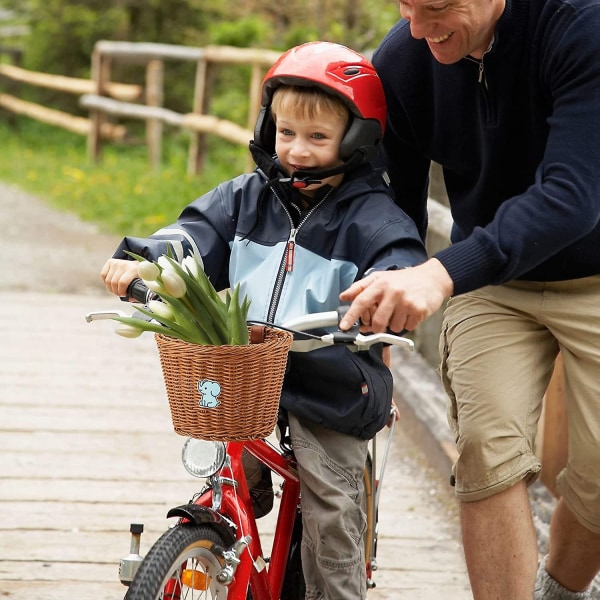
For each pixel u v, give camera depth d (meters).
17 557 5.02
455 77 3.66
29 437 6.62
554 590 4.32
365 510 3.92
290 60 3.52
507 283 3.86
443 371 4.05
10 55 25.91
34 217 14.41
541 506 5.55
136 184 15.96
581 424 3.83
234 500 3.34
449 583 5.07
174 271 3.03
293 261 3.53
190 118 15.62
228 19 22.56
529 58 3.44
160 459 6.41
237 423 3.01
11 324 9.14
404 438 7.09
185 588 4.14
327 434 3.56
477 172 3.80
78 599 4.66
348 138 3.48
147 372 8.12
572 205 3.16
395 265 3.25
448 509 5.95
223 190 3.73
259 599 3.53
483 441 3.70
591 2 3.30
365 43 14.55
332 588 3.48
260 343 3.13
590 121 3.23
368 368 3.54
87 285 10.75
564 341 3.82
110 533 5.35
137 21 25.09
